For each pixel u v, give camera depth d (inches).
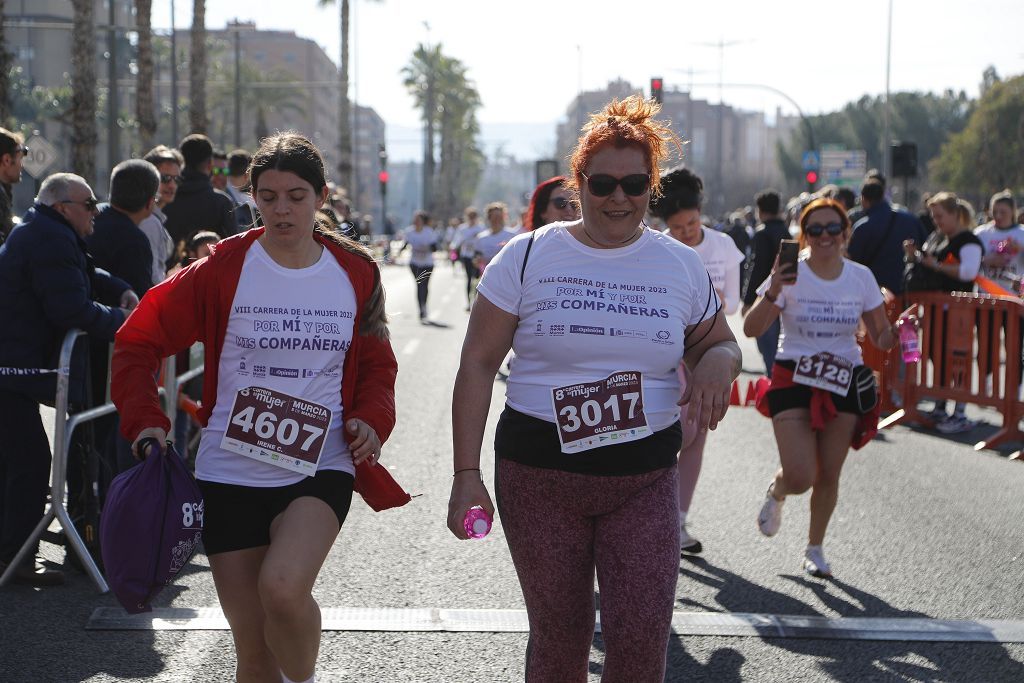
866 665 174.6
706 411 121.7
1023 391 389.1
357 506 269.7
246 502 130.3
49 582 207.6
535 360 122.6
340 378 135.6
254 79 3161.9
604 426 119.8
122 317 214.8
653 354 121.4
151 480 127.2
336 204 517.7
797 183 3900.1
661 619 116.6
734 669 172.2
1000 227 474.9
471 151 3779.5
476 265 605.6
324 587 207.3
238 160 389.7
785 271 209.5
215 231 341.4
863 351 434.3
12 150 253.1
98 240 250.1
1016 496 293.4
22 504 209.5
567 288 121.3
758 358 595.8
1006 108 2819.9
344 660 172.2
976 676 170.6
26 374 207.3
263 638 133.1
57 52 2856.8
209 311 131.5
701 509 273.3
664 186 235.8
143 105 904.9
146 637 181.2
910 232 412.8
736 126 6796.3
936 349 395.9
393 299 1002.1
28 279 206.7
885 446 366.6
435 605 198.4
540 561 122.0
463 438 122.3
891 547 241.9
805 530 254.8
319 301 132.7
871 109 3796.8
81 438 217.3
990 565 229.3
